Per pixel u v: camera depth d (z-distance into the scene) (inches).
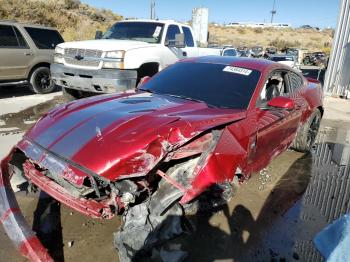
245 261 120.2
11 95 370.0
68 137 114.4
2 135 229.1
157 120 118.2
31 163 126.3
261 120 152.6
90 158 104.3
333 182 189.9
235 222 142.3
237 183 140.8
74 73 285.1
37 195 150.7
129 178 106.5
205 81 167.3
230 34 2898.6
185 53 353.7
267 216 149.7
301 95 207.5
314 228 143.2
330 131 301.9
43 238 124.3
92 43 294.8
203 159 116.5
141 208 108.9
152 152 106.8
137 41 313.1
